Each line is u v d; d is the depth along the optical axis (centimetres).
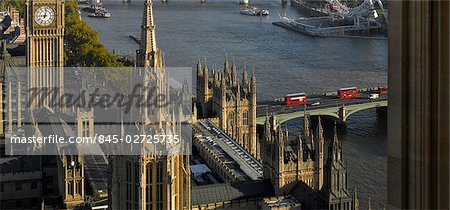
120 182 12606
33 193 18362
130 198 12669
